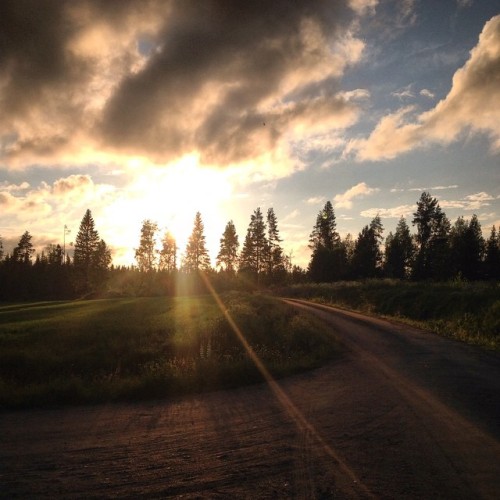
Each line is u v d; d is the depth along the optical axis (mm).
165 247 115625
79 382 13641
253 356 17750
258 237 112812
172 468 6551
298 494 5441
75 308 51156
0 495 5719
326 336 22188
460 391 10781
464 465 6203
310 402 10594
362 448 7039
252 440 7797
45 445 8023
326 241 111688
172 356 22547
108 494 5668
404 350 18078
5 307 61750
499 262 84812
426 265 90625
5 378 19953
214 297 68562
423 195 94625
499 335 21641
